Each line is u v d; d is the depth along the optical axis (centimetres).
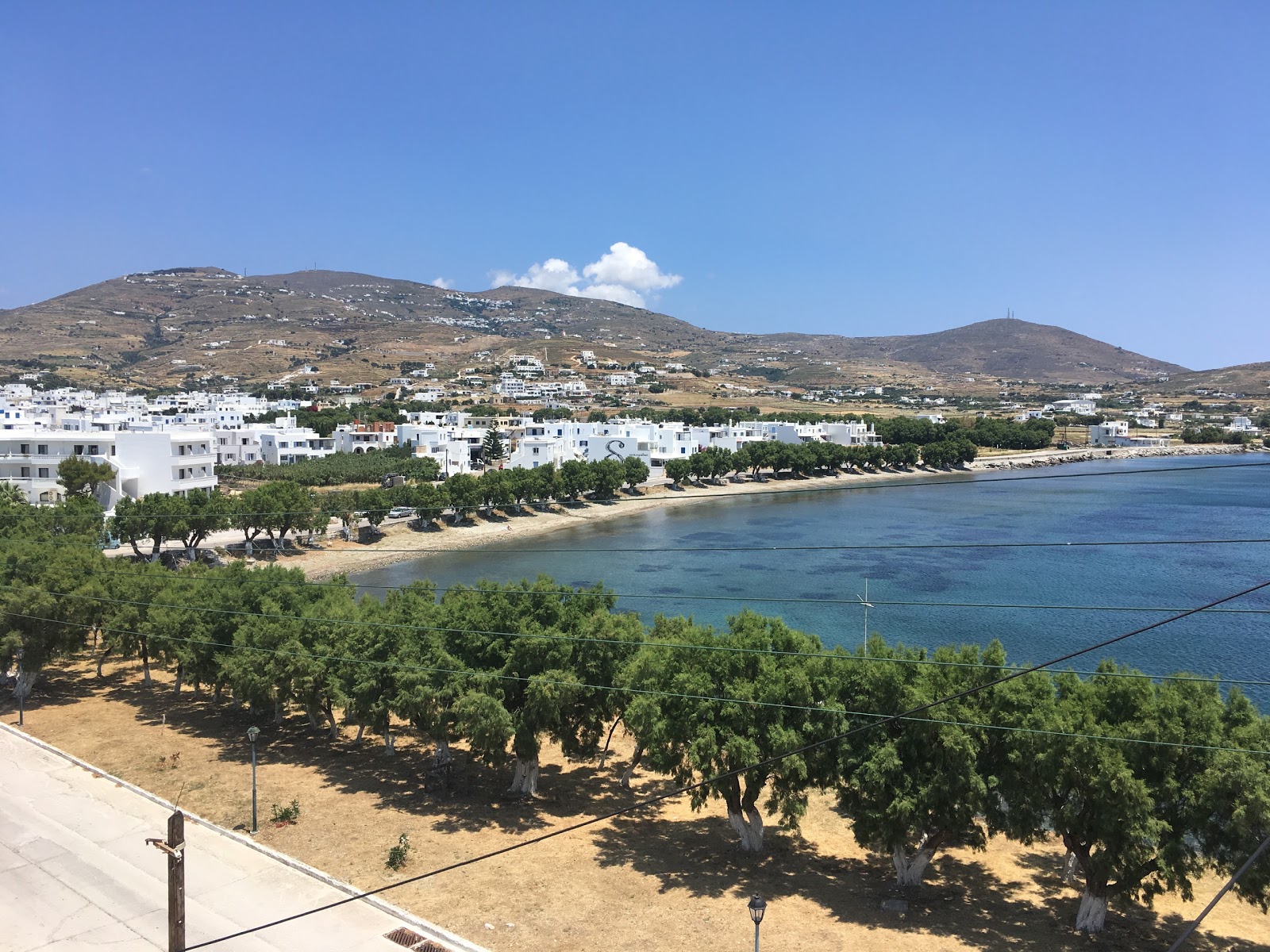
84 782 4394
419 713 4412
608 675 4391
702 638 4128
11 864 3441
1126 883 3102
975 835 3488
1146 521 15388
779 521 15712
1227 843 2970
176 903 2042
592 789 4669
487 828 4084
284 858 3556
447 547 13138
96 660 6956
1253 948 3142
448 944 2942
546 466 16375
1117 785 2972
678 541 13725
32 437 11506
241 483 16250
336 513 13062
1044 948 3075
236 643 5125
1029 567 11612
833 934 3142
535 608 4650
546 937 3088
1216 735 3058
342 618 5128
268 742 5231
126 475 11619
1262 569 11425
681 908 3334
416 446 19375
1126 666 3525
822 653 3897
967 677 3519
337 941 2933
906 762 3447
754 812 3881
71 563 6266
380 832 3991
